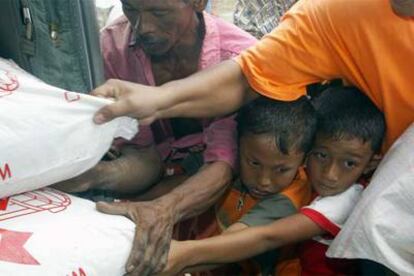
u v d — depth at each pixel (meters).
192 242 0.86
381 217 0.80
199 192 0.89
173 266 0.82
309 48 0.88
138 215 0.77
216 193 0.94
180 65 1.05
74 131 0.72
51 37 0.84
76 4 0.84
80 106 0.73
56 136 0.71
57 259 0.67
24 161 0.69
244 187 1.07
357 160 0.95
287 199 0.99
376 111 0.94
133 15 0.94
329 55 0.89
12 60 0.85
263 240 0.91
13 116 0.68
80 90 0.88
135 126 0.81
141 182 0.93
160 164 1.01
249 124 0.96
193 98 0.85
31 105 0.70
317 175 0.98
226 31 1.07
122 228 0.74
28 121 0.68
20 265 0.65
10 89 0.70
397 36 0.83
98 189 0.89
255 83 0.88
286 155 0.95
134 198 0.99
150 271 0.77
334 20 0.87
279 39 0.89
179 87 0.84
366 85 0.90
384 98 0.87
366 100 0.96
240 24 1.41
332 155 0.95
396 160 0.83
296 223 0.93
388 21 0.83
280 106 0.95
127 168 0.90
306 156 0.99
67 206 0.76
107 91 0.78
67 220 0.72
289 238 0.93
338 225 0.94
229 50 1.05
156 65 1.05
